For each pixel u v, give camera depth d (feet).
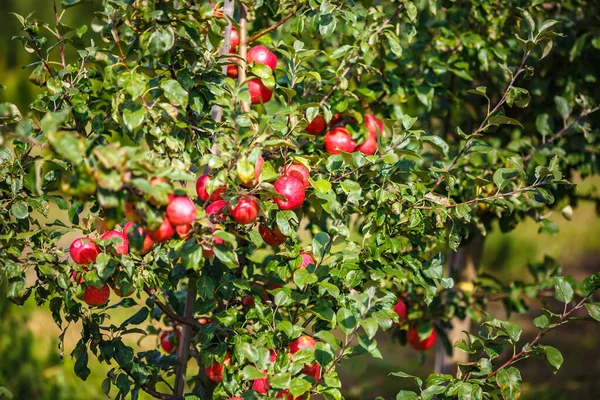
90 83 9.14
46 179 8.73
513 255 35.32
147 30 7.58
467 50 12.65
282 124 8.33
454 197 12.03
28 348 18.70
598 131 13.46
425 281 9.01
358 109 10.61
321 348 7.22
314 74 9.09
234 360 8.34
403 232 9.25
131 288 8.02
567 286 8.48
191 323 9.52
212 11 7.88
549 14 14.15
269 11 11.15
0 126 7.43
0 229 8.19
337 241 9.16
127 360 8.57
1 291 19.49
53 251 7.87
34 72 8.64
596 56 13.57
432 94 11.73
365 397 21.26
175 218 6.51
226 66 9.41
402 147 10.42
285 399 7.43
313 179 8.79
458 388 8.02
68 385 17.95
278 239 8.77
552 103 13.87
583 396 20.34
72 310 8.30
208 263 8.99
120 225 8.54
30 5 44.52
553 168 8.63
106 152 5.82
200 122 8.61
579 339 25.99
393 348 26.21
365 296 7.02
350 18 9.18
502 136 14.03
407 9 9.62
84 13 43.14
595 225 40.22
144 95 7.77
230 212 7.70
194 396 8.63
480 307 13.88
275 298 8.05
